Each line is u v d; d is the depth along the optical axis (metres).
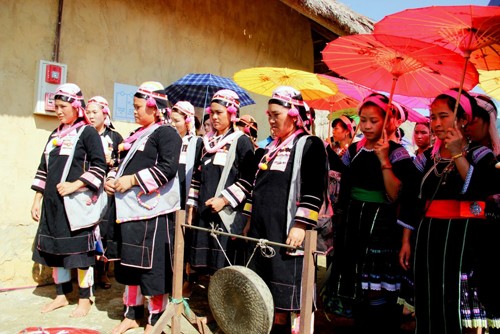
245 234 3.14
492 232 2.38
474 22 2.28
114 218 3.21
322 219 2.99
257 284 2.33
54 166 3.60
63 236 3.51
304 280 2.28
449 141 2.33
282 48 6.93
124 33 4.98
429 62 2.52
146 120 3.29
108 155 4.27
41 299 3.99
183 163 3.87
